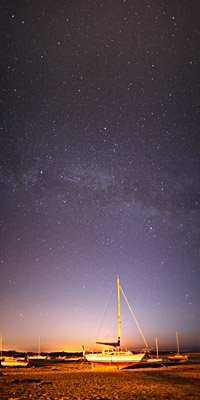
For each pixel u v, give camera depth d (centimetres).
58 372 4900
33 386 3117
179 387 2981
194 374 4344
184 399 2319
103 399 2322
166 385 3138
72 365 7125
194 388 2909
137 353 5109
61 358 11306
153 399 2316
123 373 4584
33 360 10038
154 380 3612
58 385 3172
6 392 2720
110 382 3412
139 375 4250
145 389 2841
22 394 2598
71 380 3644
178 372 4666
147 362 6806
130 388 2911
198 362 7300
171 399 2317
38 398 2392
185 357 7912
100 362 5128
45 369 5694
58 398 2378
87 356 5219
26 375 4375
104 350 5181
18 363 6238
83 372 4812
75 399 2330
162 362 7119
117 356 5097
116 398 2362
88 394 2559
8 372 4984
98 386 3073
